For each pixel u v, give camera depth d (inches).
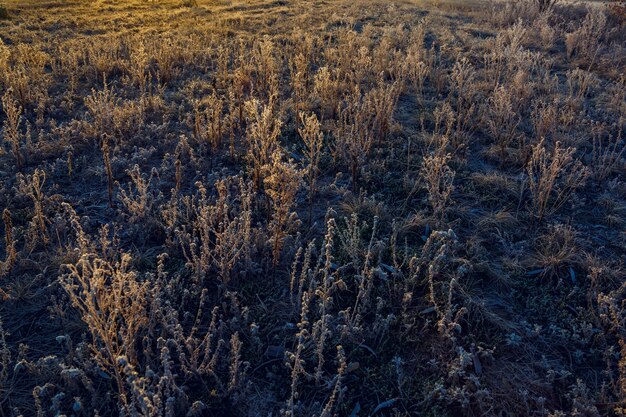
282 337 151.2
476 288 171.6
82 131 259.6
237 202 208.8
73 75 347.9
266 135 217.5
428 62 379.2
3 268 163.2
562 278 177.5
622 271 178.9
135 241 187.3
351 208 204.4
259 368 142.6
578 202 217.8
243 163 238.7
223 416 130.2
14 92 297.3
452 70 370.0
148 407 107.7
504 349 150.1
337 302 163.6
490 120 278.7
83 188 219.0
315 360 143.5
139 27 517.3
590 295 162.6
